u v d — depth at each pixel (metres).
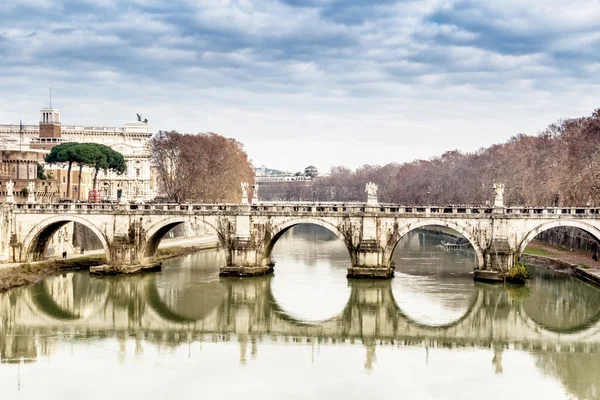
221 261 146.50
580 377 71.81
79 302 104.38
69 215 125.06
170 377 71.19
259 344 83.44
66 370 73.31
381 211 121.69
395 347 82.25
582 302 103.31
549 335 87.88
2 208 123.44
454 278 121.75
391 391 67.56
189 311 99.44
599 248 130.62
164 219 124.25
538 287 113.19
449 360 77.44
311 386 68.75
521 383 69.94
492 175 196.62
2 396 65.81
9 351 80.00
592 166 138.62
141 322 94.00
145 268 127.56
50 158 176.62
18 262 124.12
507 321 93.88
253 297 107.06
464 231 117.06
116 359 77.12
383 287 113.62
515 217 115.12
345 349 81.44
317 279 121.88
